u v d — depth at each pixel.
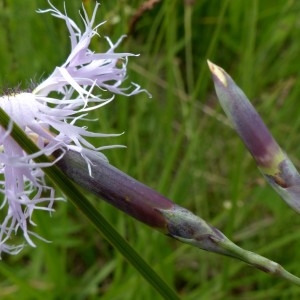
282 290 0.20
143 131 0.23
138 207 0.09
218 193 0.23
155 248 0.19
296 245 0.20
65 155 0.09
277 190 0.09
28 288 0.19
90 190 0.09
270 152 0.09
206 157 0.24
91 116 0.20
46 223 0.19
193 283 0.21
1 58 0.22
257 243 0.22
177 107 0.24
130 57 0.20
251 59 0.20
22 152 0.09
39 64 0.21
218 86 0.09
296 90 0.23
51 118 0.09
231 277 0.22
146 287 0.18
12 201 0.09
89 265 0.22
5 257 0.21
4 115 0.08
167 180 0.20
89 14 0.17
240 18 0.24
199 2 0.24
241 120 0.09
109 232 0.09
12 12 0.22
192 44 0.25
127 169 0.20
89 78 0.10
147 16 0.23
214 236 0.09
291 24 0.24
